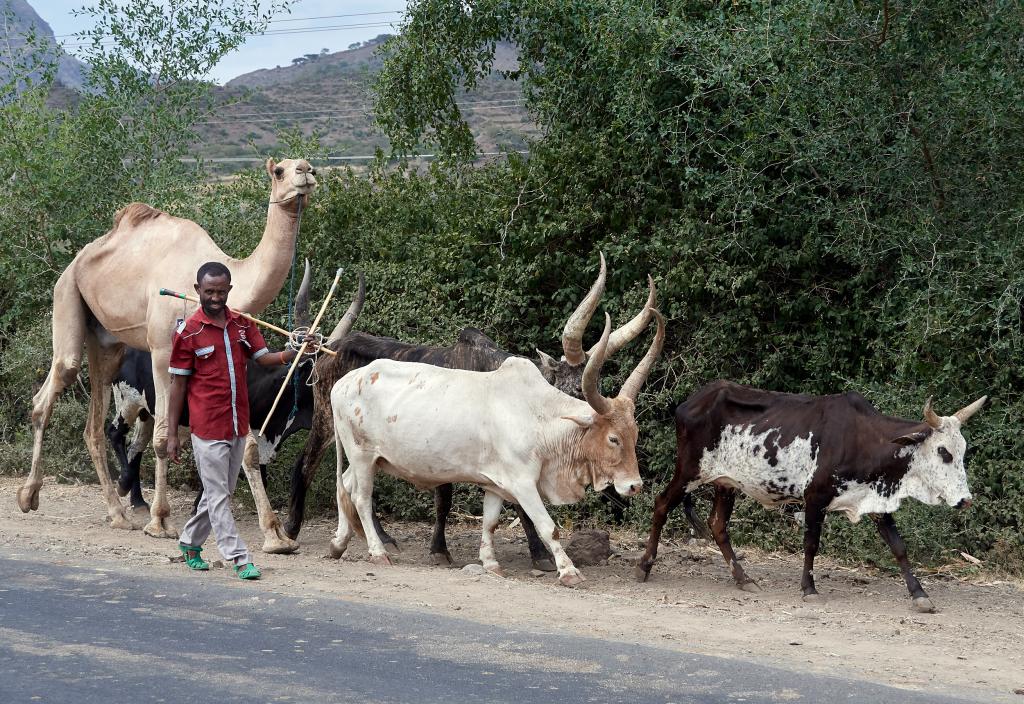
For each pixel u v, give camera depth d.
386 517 11.46
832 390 10.74
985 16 10.00
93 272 9.94
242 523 10.92
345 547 8.84
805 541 8.34
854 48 10.26
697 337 10.77
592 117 12.24
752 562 9.79
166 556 8.41
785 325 10.92
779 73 10.30
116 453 11.44
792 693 5.27
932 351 10.04
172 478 12.71
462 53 14.18
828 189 10.68
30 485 10.35
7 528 9.70
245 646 5.74
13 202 14.28
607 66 11.58
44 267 14.49
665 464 10.70
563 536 10.67
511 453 8.17
